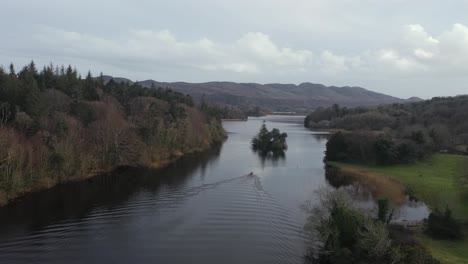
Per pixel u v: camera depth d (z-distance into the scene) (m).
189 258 52.44
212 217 69.75
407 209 75.00
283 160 138.50
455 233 57.09
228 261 51.75
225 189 90.56
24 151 83.38
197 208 75.19
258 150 163.50
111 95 160.00
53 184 88.62
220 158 137.88
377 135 138.75
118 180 96.88
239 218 69.38
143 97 165.62
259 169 118.38
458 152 146.00
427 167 118.50
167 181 97.50
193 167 117.75
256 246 56.78
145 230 62.72
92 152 104.06
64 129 98.75
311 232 55.78
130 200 79.69
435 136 150.62
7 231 60.91
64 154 91.94
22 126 94.00
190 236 60.38
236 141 195.12
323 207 57.31
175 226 64.75
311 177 107.25
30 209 71.94
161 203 78.06
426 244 54.41
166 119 142.75
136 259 51.91
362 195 85.19
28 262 50.25
